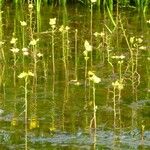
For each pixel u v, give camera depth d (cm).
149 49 1166
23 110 856
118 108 863
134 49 1164
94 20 1443
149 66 1058
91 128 793
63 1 1623
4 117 830
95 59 1115
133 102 888
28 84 973
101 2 1603
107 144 739
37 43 1219
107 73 1027
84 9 1585
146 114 840
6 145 742
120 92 908
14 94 925
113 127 796
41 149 727
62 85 969
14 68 1059
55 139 757
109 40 1238
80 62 1096
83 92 933
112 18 1349
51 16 1496
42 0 1652
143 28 1351
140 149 722
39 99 902
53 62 1047
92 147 730
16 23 1412
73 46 1201
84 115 838
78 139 757
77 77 1008
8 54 1145
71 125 802
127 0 1599
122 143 742
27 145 740
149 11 1545
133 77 988
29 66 1070
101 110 856
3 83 980
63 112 849
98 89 946
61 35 1289
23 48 1102
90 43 1223
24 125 802
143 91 934
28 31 1315
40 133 777
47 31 1316
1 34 1291
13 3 1639
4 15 1505
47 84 973
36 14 1516
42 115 839
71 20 1445
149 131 782
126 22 1417
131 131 782
